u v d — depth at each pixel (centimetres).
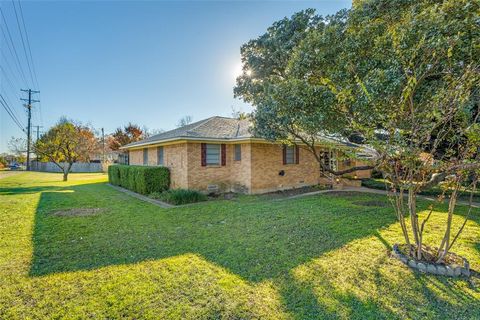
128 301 295
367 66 554
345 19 816
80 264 396
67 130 2194
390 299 295
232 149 1241
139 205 896
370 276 348
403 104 356
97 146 3562
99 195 1153
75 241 507
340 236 509
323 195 1062
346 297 300
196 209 810
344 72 586
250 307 283
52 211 793
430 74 414
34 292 315
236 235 535
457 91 325
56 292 315
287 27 1060
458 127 354
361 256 412
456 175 341
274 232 548
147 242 498
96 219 690
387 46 517
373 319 260
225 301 294
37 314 272
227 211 770
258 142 1153
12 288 324
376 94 472
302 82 646
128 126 3525
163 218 698
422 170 351
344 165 1380
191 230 579
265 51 1175
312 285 327
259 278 346
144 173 1150
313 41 659
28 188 1460
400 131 348
